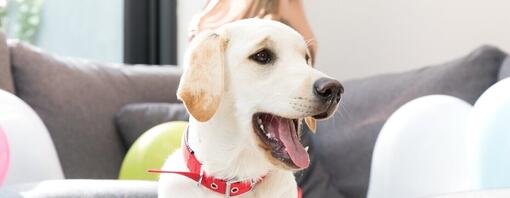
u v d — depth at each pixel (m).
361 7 3.16
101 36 3.32
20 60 2.38
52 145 2.06
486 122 1.65
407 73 2.41
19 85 2.37
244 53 1.29
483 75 2.22
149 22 3.32
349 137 2.39
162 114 2.47
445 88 2.24
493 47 2.27
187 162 1.34
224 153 1.31
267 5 2.18
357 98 2.46
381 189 2.01
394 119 2.05
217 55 1.28
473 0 2.83
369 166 2.30
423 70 2.38
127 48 3.27
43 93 2.36
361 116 2.40
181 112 2.47
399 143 1.98
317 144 2.48
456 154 1.85
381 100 2.38
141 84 2.64
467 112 1.88
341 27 3.21
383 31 3.10
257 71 1.29
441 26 2.92
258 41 1.29
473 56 2.26
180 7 3.34
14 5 3.07
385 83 2.42
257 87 1.28
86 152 2.38
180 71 2.79
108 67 2.63
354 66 3.19
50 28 3.19
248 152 1.31
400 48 3.05
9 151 1.83
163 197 1.35
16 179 1.85
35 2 3.14
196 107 1.25
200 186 1.33
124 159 2.28
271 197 1.33
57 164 2.04
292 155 1.26
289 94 1.25
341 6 3.21
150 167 2.04
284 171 1.34
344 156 2.38
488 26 2.79
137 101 2.60
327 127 2.48
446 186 1.83
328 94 1.24
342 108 2.47
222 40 1.30
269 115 1.31
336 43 3.23
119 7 3.35
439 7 2.92
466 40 2.85
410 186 1.92
